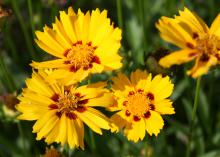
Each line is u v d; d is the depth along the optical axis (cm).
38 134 33
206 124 47
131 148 44
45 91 34
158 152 45
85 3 57
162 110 35
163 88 35
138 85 35
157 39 51
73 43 34
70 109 34
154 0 56
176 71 36
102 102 33
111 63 32
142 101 35
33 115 33
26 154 44
